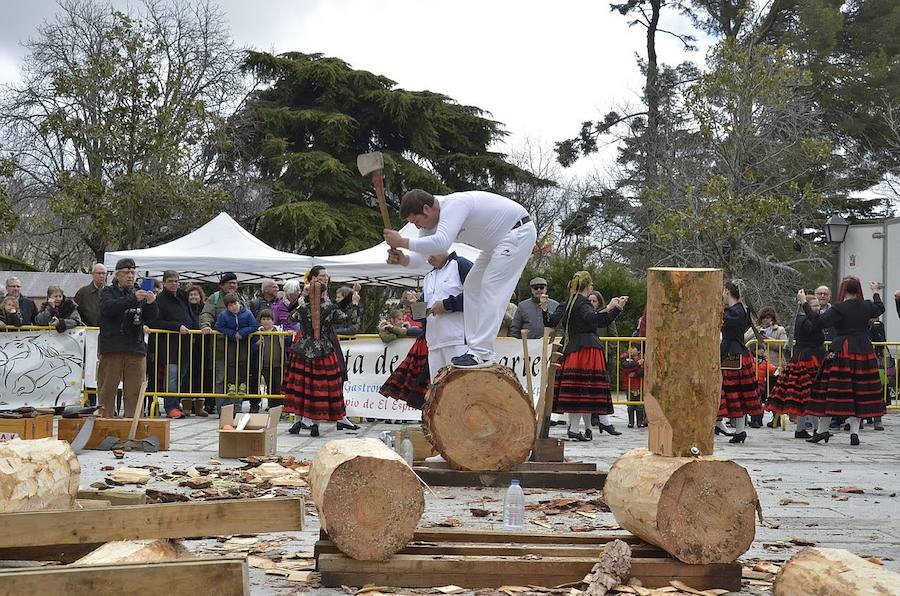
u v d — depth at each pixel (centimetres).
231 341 1364
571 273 2433
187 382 1370
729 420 1240
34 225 3488
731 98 2548
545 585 414
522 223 761
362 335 1329
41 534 381
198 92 3597
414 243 712
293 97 3862
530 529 539
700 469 411
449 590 405
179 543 397
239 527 383
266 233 3578
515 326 1325
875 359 1128
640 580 412
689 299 421
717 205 2528
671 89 3628
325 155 3638
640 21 3694
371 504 413
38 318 1398
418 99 3769
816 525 587
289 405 1103
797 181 3128
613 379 1775
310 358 1097
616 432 1212
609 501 452
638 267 3372
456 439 714
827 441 1166
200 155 3634
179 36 3575
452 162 3847
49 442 480
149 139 3138
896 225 2088
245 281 1970
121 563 324
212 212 3288
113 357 1033
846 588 340
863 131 3472
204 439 1049
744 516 413
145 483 698
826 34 3469
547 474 711
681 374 422
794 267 3141
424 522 562
